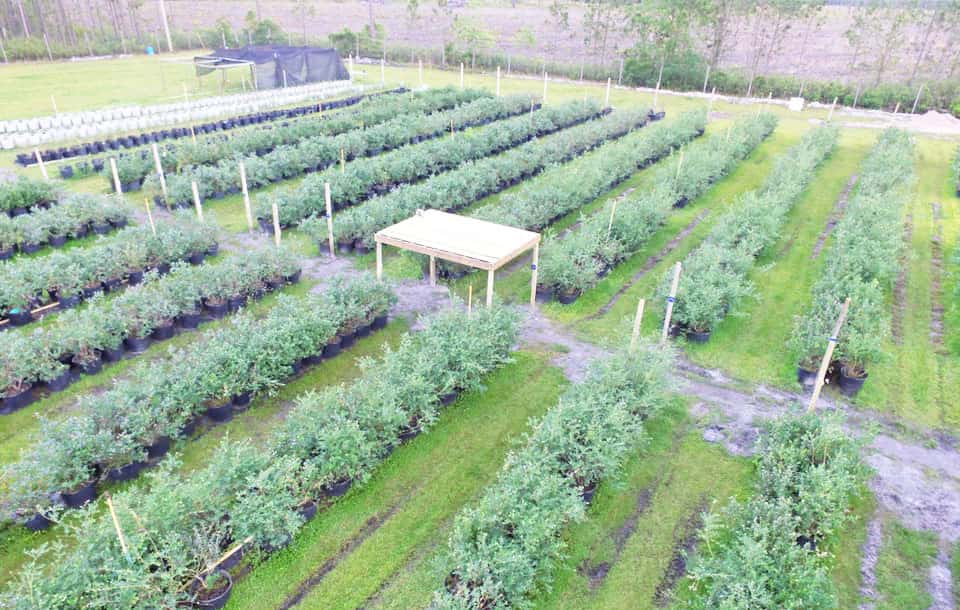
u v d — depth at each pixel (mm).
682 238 16375
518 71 42750
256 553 6926
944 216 18266
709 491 8211
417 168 19484
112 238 14539
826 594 6078
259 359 9242
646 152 21859
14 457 8500
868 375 10586
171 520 6273
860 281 11531
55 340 9805
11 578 6785
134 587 5656
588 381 8883
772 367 10992
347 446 7492
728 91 37250
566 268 12586
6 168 19797
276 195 16000
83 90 33062
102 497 7750
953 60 35312
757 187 20375
